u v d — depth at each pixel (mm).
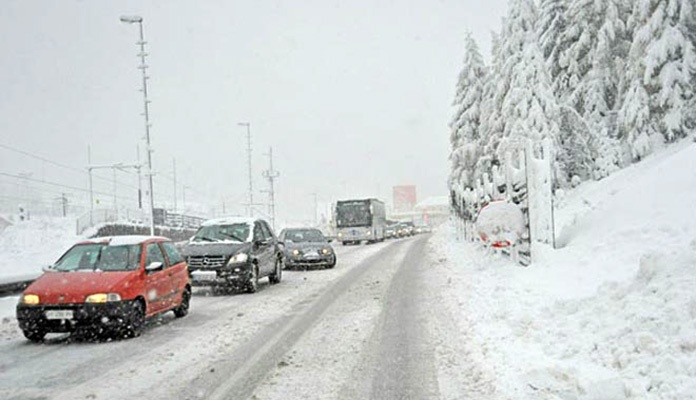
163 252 11969
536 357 7250
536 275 12234
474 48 48938
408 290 15453
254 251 16531
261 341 9555
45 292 9805
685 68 25891
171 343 9602
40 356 8820
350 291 15844
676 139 26594
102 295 9711
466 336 9133
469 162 47094
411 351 8500
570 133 32531
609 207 14047
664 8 26453
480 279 14859
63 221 36156
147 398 6609
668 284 7539
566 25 34938
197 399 6547
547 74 31891
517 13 37344
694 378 5500
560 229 17391
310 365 7918
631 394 5594
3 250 25328
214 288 17547
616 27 31797
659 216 11594
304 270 23172
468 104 48188
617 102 31969
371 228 48531
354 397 6492
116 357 8672
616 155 30266
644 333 6480
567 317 8406
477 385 6680
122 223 35125
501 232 15688
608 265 10484
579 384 6035
